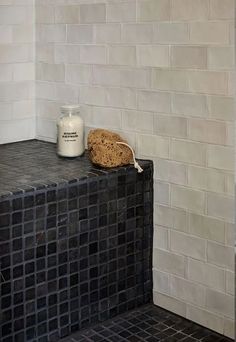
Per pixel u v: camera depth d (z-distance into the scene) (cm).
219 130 179
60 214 178
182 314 198
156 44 190
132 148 202
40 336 179
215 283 187
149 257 204
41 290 177
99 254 190
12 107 229
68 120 206
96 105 212
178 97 188
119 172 190
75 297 186
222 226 183
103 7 204
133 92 200
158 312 201
